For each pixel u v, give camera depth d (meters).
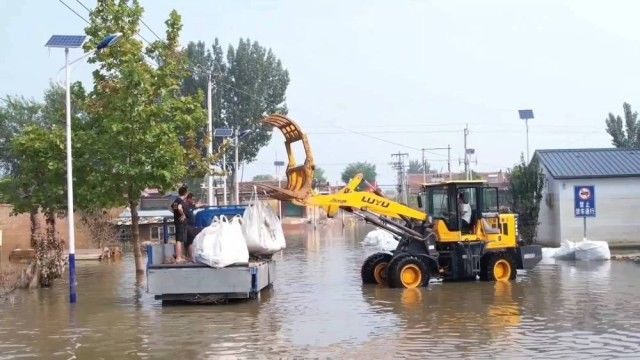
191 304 18.28
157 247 19.62
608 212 36.16
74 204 26.17
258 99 71.25
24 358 12.34
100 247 38.19
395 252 21.80
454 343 12.73
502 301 17.66
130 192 26.00
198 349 12.70
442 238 21.80
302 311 16.81
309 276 24.84
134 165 25.16
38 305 18.75
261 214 20.27
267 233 20.30
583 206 31.53
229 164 65.31
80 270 29.06
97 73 26.11
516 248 22.42
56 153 25.83
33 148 25.92
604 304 16.80
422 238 21.77
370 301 18.22
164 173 24.95
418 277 20.95
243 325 15.05
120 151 25.16
